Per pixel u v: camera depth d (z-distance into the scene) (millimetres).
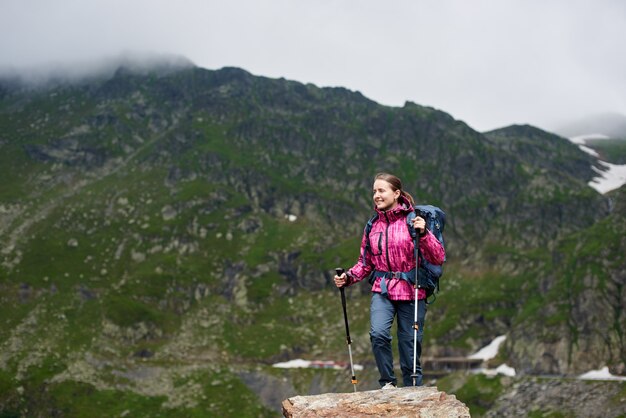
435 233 13234
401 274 13125
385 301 13289
